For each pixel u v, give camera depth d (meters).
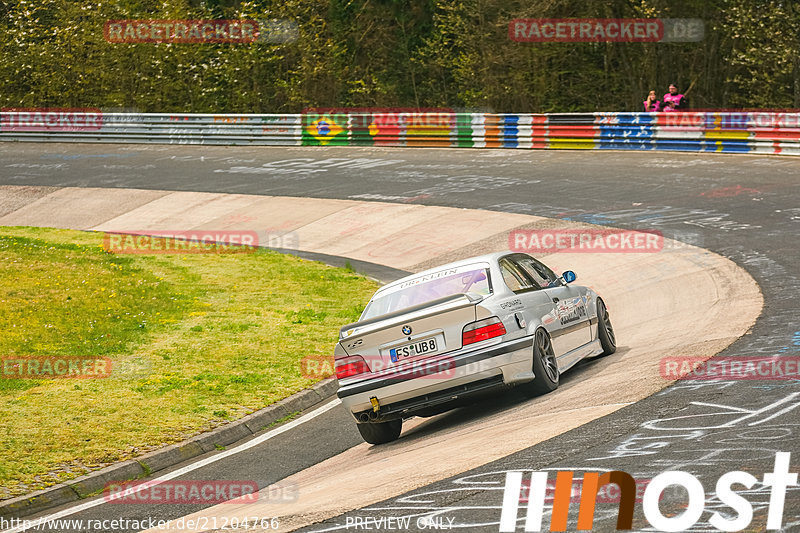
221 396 19.50
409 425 17.53
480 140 56.56
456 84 97.69
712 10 78.44
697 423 11.93
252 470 15.32
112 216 48.97
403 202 43.56
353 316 26.88
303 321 26.33
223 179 53.66
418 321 14.91
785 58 67.19
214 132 66.31
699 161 44.66
